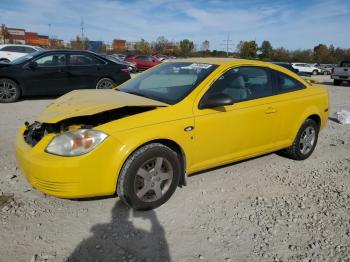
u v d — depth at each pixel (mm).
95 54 10320
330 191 4156
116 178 3225
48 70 9531
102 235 3086
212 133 3822
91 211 3463
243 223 3359
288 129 4766
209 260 2818
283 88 4746
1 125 6527
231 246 3004
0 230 3070
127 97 3809
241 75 4266
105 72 10312
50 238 3010
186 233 3164
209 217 3441
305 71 38844
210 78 3945
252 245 3029
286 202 3826
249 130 4211
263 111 4312
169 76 4320
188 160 3719
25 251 2824
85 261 2746
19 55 18547
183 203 3688
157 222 3316
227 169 4680
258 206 3701
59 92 9828
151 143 3400
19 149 3398
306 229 3303
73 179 3049
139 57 28484
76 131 3121
